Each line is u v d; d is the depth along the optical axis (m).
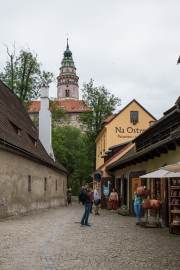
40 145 29.81
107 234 11.48
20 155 19.20
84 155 56.28
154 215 17.53
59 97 143.38
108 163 30.45
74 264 6.96
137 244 9.45
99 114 45.06
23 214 19.67
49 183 28.75
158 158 16.28
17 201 18.62
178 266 6.84
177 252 8.30
